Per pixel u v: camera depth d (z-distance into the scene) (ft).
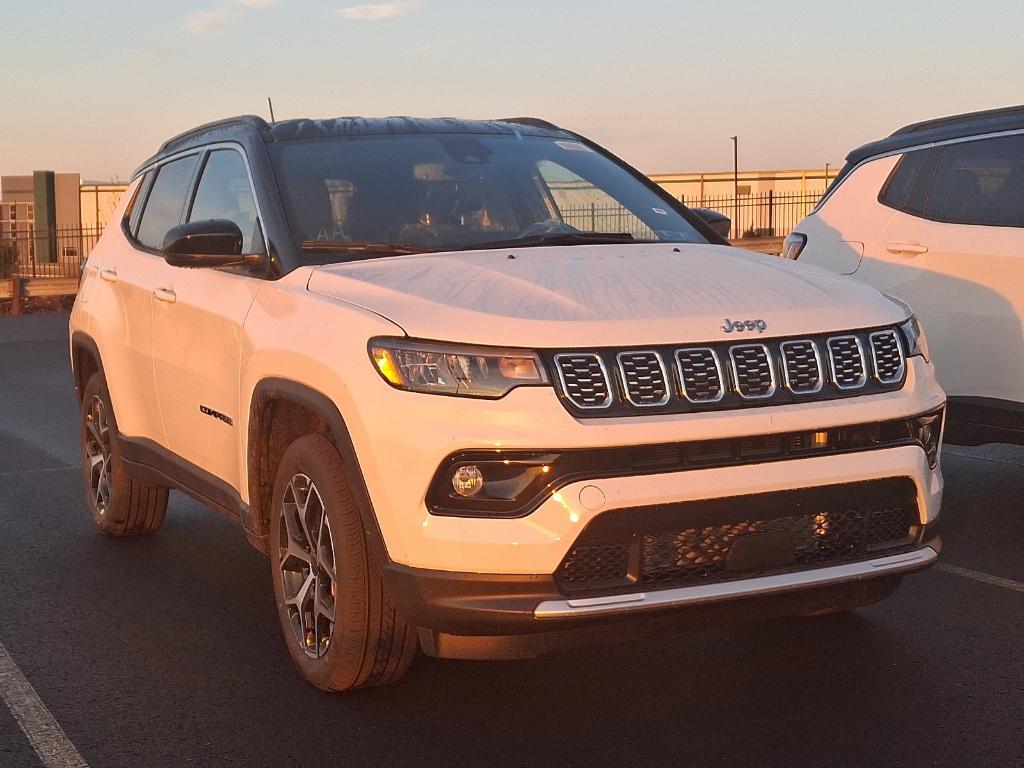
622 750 12.11
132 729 13.03
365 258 14.69
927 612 16.10
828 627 15.55
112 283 19.90
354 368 12.39
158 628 16.37
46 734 12.95
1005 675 13.83
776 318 12.43
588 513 11.32
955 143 21.48
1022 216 20.16
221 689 14.10
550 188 16.78
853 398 12.47
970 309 20.47
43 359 53.16
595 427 11.44
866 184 22.75
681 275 13.35
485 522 11.51
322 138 16.81
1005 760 11.66
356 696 13.70
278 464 14.89
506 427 11.46
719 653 14.70
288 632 14.34
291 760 12.14
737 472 11.75
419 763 11.98
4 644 15.84
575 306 12.17
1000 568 18.12
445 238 15.30
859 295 13.39
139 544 20.92
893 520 12.83
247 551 20.33
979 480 24.07
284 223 15.20
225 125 18.13
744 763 11.73
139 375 18.65
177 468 17.61
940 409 13.26
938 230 21.17
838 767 11.59
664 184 125.08
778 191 121.39
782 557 12.16
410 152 16.76
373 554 12.38
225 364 15.39
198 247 15.08
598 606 11.41
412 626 13.08
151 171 20.61
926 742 12.10
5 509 23.75
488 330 11.83
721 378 11.93
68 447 31.12
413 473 11.75
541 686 13.84
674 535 11.75
